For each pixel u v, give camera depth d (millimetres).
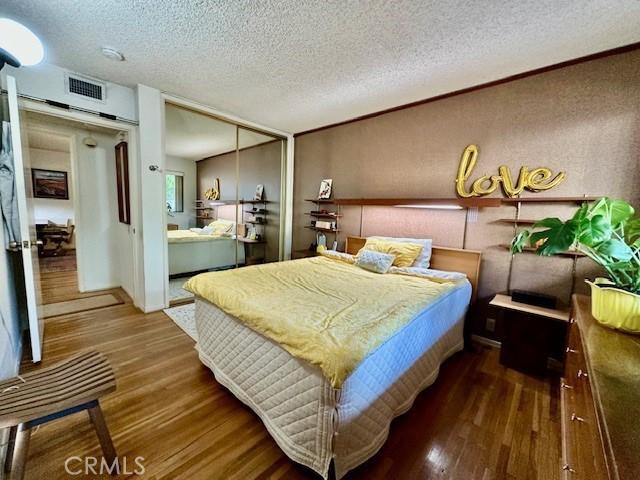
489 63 2154
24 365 2010
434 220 2865
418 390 1735
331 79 2502
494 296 2514
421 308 1681
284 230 4504
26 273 1937
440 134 2770
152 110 2842
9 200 2000
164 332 2578
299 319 1389
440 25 1736
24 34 1633
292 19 1729
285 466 1286
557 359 2113
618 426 621
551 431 1527
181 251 4000
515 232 2395
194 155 3998
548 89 2178
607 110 1959
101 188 3701
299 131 4145
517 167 2344
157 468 1241
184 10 1678
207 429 1481
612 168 1959
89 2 1623
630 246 1311
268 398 1449
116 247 3871
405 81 2492
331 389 1123
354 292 1921
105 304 3219
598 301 1283
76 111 2510
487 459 1347
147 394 1740
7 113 2152
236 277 2145
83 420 1513
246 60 2229
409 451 1382
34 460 1261
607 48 1911
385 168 3219
